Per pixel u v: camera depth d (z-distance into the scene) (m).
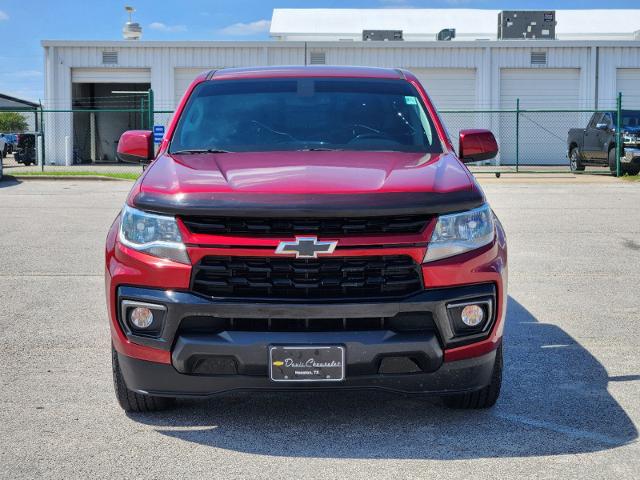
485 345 3.84
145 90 37.03
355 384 3.72
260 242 3.65
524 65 33.78
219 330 3.70
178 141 4.86
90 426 4.08
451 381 3.82
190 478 3.45
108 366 5.14
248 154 4.56
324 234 3.66
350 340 3.63
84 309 6.72
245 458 3.66
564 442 3.84
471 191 3.94
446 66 33.59
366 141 4.82
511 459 3.63
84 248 9.89
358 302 3.63
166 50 33.44
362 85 5.33
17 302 6.97
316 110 5.06
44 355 5.39
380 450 3.75
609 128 23.50
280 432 3.99
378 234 3.68
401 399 4.49
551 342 5.74
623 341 5.75
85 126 36.62
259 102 5.13
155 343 3.76
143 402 4.17
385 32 36.97
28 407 4.36
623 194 17.64
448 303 3.72
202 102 5.18
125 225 3.92
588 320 6.39
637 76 34.09
